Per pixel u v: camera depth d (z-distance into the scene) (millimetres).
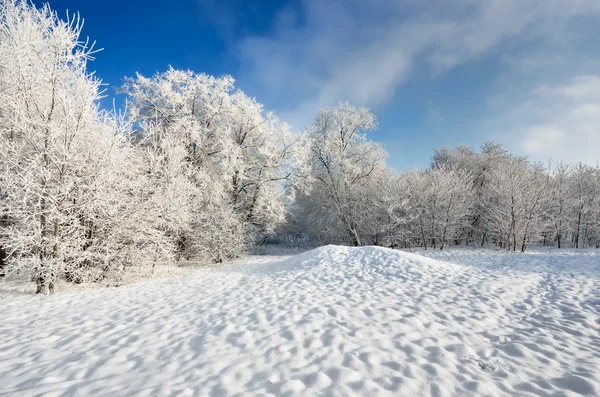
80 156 8164
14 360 3447
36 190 7504
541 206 17047
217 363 3281
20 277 8523
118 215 9477
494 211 18750
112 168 8898
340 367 3121
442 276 8359
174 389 2746
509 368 3174
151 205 10578
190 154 16312
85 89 8148
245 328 4461
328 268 10016
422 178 21453
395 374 3014
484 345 3805
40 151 7641
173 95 16906
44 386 2834
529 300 5957
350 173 22641
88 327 4695
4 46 8031
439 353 3498
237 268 12953
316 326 4469
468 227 22047
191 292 7645
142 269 10898
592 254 13750
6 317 5367
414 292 6715
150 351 3656
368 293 6715
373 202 22109
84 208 8273
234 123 19859
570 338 4043
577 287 6918
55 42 7598
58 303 6512
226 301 6348
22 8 8414
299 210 26188
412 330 4320
